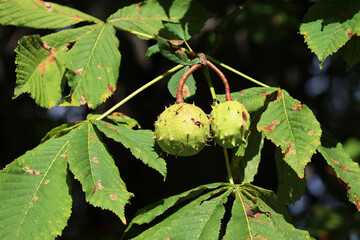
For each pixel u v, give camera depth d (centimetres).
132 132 120
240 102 122
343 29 120
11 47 196
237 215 115
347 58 130
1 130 232
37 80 125
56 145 119
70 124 123
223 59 221
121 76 212
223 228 190
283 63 238
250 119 123
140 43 204
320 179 247
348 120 279
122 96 212
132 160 223
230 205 192
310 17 122
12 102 231
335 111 285
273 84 234
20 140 237
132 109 215
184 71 126
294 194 128
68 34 128
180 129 117
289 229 115
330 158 121
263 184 226
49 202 116
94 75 125
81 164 116
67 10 130
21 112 240
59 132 121
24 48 125
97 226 221
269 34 206
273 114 121
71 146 117
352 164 121
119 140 118
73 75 125
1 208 114
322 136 123
